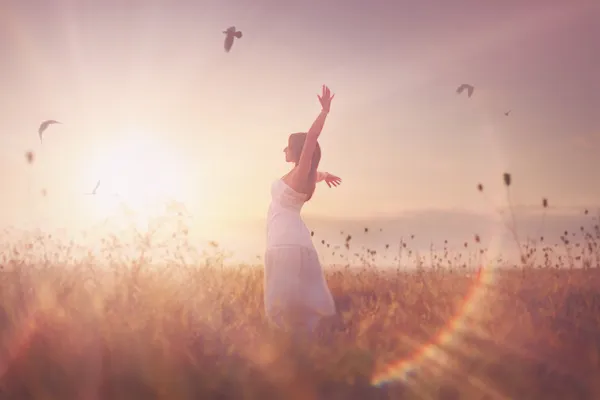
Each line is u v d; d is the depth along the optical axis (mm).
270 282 4715
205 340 4082
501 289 5902
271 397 3156
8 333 3928
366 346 3906
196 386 3250
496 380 3350
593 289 5918
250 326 4410
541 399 3100
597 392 3125
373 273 7570
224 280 5934
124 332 3979
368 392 3277
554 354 3779
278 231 4766
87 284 5211
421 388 3254
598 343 3992
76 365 3398
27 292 4785
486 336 4133
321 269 4816
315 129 4754
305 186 4852
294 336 4199
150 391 3168
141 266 5500
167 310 4680
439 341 4129
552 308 5020
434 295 5637
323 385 3385
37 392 3096
